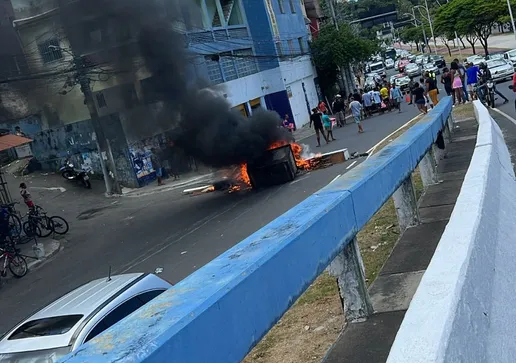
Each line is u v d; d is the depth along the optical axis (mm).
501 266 4012
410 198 6938
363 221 4715
